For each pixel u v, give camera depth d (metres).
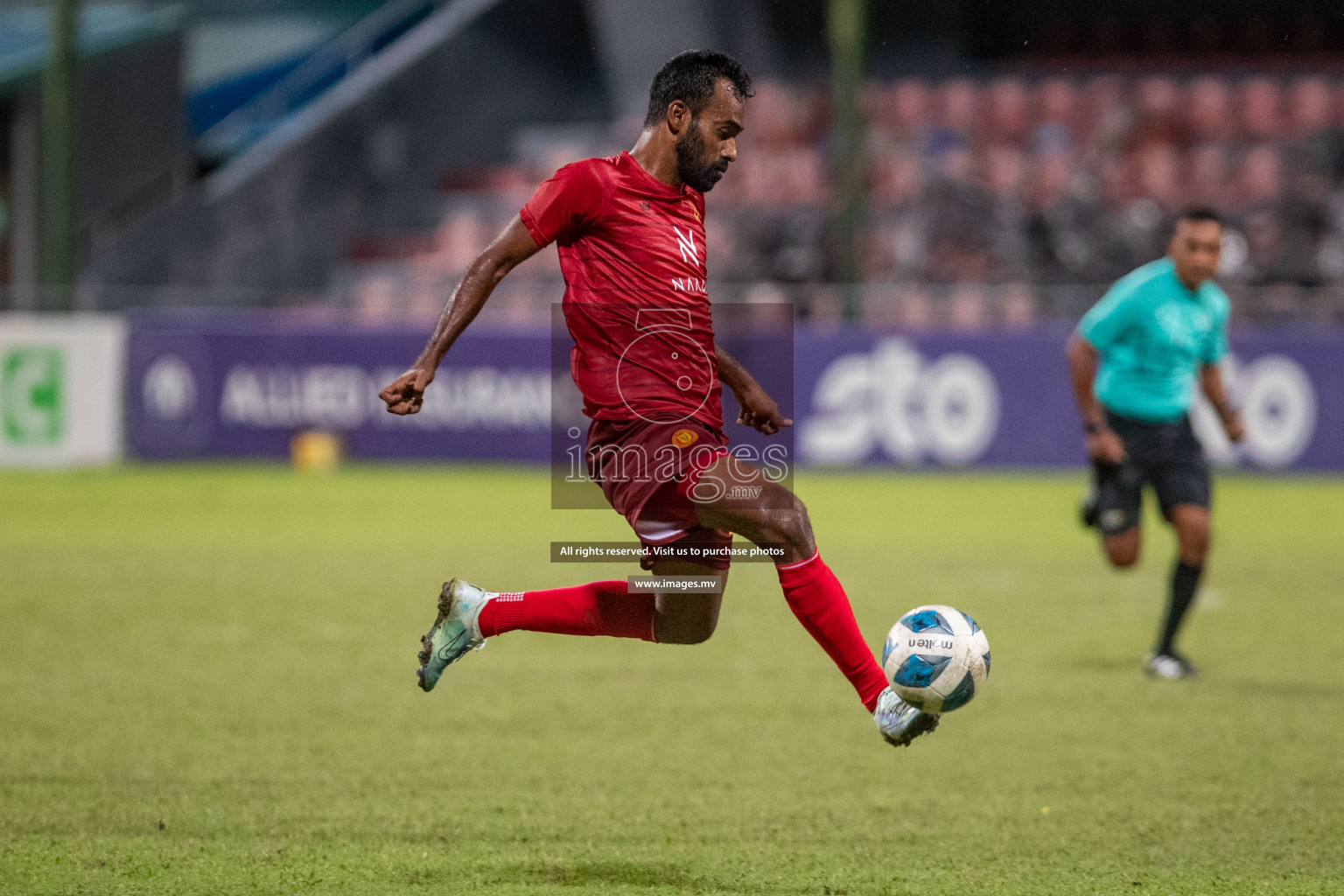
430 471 60.25
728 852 15.27
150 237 86.25
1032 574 35.88
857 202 62.66
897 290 61.25
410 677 24.30
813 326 59.06
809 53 90.62
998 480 56.81
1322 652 26.88
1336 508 48.88
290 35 102.88
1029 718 21.75
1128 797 17.50
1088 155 82.81
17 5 97.94
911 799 17.41
